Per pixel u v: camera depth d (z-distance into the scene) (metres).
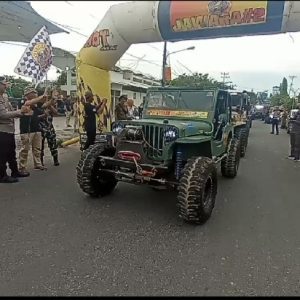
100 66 8.91
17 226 4.14
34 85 7.25
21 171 6.75
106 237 3.92
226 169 7.31
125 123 4.85
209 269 3.24
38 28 7.11
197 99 5.98
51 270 3.12
